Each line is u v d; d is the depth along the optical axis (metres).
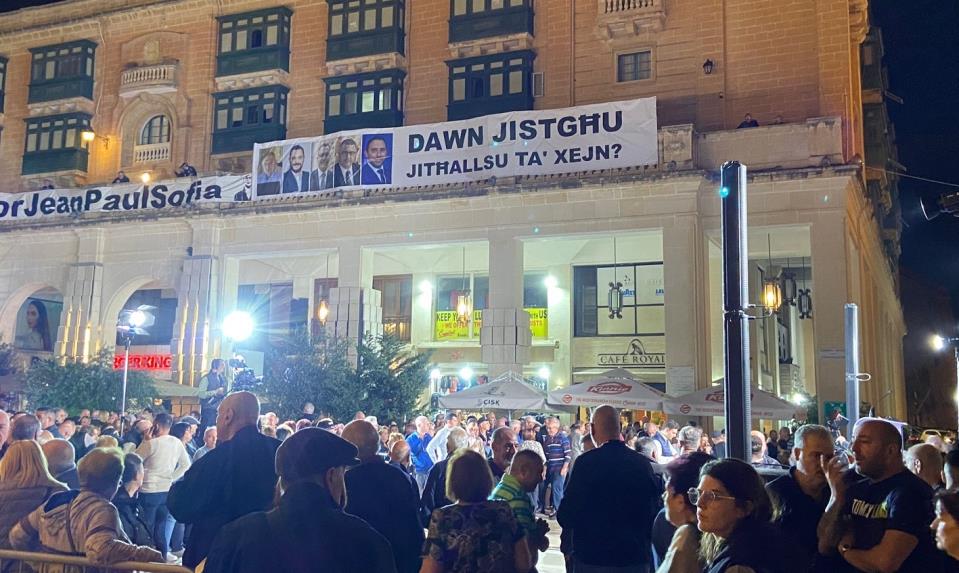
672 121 26.83
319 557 3.82
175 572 5.31
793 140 23.44
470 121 25.89
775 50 25.98
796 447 5.61
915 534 4.50
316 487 4.03
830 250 22.44
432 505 9.27
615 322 30.53
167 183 29.77
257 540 3.85
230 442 6.12
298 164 27.77
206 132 32.72
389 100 30.17
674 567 3.96
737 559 3.60
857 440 4.90
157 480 11.57
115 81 34.56
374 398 22.53
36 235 31.27
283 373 22.72
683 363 22.91
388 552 4.03
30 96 35.28
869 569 4.57
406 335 32.78
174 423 13.95
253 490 5.97
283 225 28.17
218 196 28.95
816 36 25.53
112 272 30.33
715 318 28.08
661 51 27.38
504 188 25.00
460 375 31.53
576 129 24.75
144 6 33.94
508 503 5.63
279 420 21.98
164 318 35.53
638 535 6.55
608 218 24.33
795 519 5.37
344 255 27.31
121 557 5.50
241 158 31.75
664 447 17.33
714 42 26.70
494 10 29.19
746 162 23.84
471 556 4.86
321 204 27.28
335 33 31.30
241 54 32.34
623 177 23.88
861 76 32.75
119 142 34.16
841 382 21.81
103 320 30.05
